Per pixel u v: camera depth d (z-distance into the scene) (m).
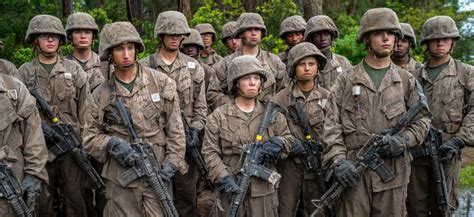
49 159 6.14
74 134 6.30
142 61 7.02
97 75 6.76
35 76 6.34
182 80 6.80
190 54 8.57
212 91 7.22
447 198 5.82
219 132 5.32
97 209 6.75
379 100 4.96
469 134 5.77
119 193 4.89
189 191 6.98
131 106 4.95
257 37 7.12
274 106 5.38
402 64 7.08
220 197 5.18
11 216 4.59
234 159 5.29
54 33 6.30
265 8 14.59
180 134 5.12
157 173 4.88
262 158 5.15
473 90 5.89
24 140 4.79
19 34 15.22
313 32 7.21
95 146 4.88
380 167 4.86
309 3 17.06
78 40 7.30
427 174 6.11
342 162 4.88
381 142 4.79
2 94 4.60
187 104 6.77
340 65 7.41
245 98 5.33
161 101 5.09
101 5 20.50
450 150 5.73
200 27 10.41
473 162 11.43
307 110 6.00
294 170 5.96
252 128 5.29
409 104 5.04
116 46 4.86
